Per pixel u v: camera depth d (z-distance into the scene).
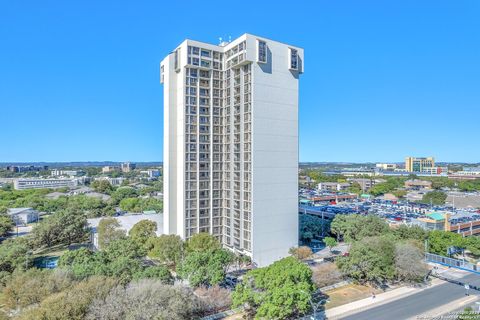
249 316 50.59
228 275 69.12
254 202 73.88
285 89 78.50
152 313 39.44
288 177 79.44
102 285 45.31
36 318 36.56
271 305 43.91
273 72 76.25
